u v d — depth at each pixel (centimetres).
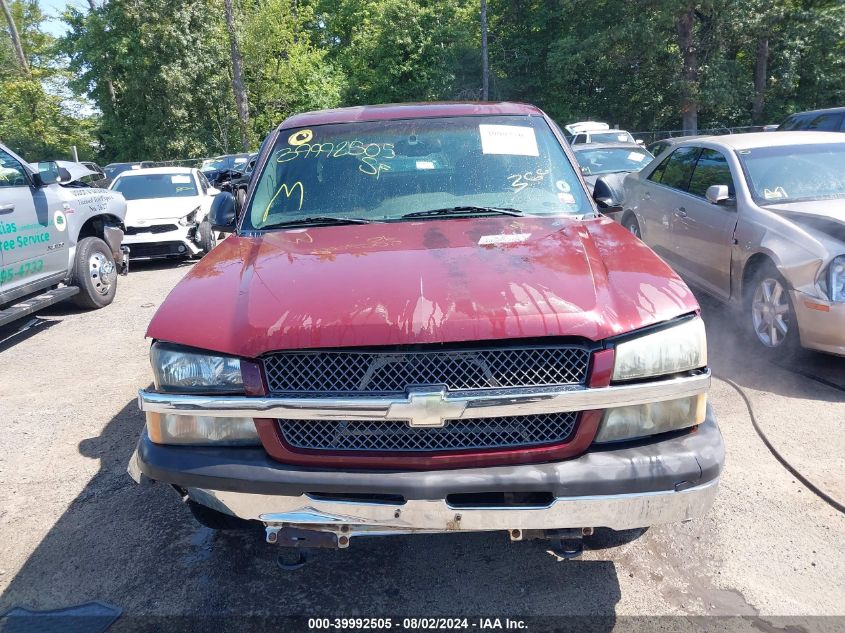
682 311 247
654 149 1266
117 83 3500
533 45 3378
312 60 3825
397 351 231
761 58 2906
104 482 387
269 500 237
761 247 525
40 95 3550
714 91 2677
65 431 461
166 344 253
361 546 315
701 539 312
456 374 231
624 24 2748
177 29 3353
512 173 361
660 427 243
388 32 3625
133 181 1183
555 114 3378
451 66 3522
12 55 4203
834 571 288
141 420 475
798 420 428
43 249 693
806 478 358
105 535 332
